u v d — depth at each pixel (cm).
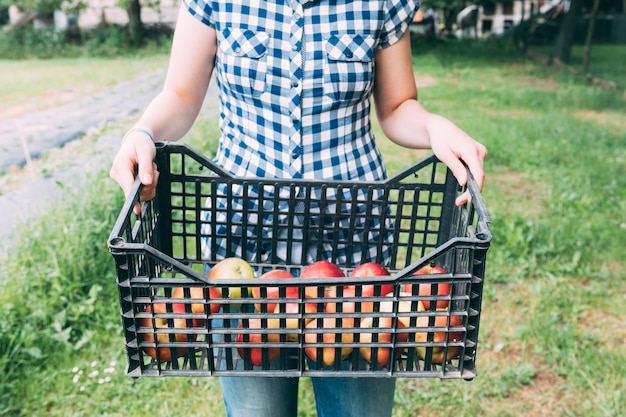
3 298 360
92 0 3184
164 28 2823
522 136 864
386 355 129
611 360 350
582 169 697
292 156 175
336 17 167
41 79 1591
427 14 2908
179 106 179
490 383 336
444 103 1168
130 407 316
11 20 3084
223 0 169
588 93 1260
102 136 839
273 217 170
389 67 183
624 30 3020
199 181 167
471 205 149
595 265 464
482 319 393
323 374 127
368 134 186
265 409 175
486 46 2472
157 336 124
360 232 176
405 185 168
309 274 150
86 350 354
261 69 168
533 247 484
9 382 328
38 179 650
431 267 145
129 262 115
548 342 365
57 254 400
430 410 320
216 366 135
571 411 317
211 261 175
